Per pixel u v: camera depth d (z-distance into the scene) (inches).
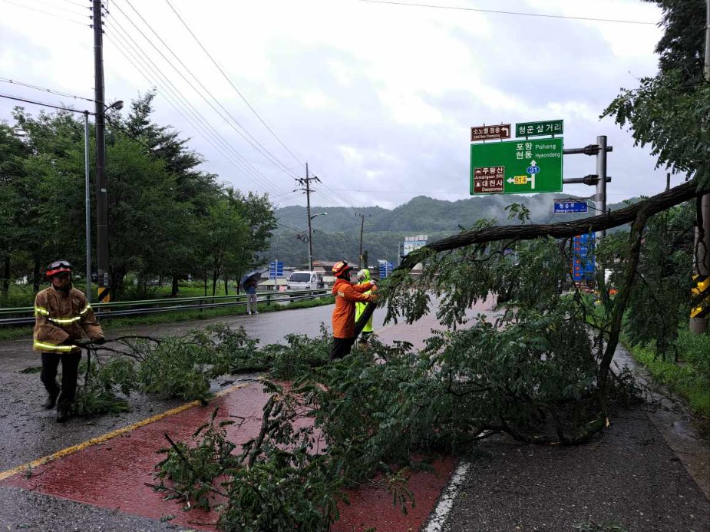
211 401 241.3
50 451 175.0
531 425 198.1
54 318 211.0
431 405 150.2
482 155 730.8
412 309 231.9
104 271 607.8
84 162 679.1
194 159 1132.5
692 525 124.0
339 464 139.9
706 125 179.8
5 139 811.4
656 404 228.4
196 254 910.4
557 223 225.5
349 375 162.6
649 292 228.5
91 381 234.8
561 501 137.0
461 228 240.7
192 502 137.0
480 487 146.4
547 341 163.3
